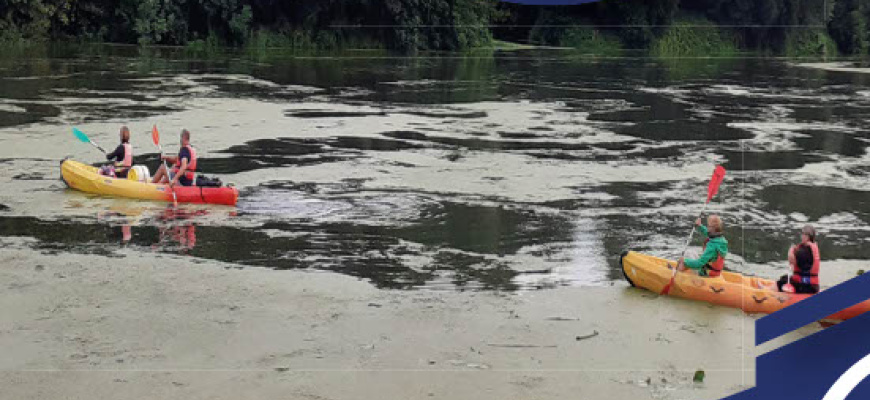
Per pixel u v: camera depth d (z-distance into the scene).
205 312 9.12
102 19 46.53
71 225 12.34
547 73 41.28
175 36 46.69
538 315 9.31
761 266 11.38
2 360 7.79
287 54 45.59
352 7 50.72
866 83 41.97
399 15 50.50
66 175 14.32
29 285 9.77
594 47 61.09
